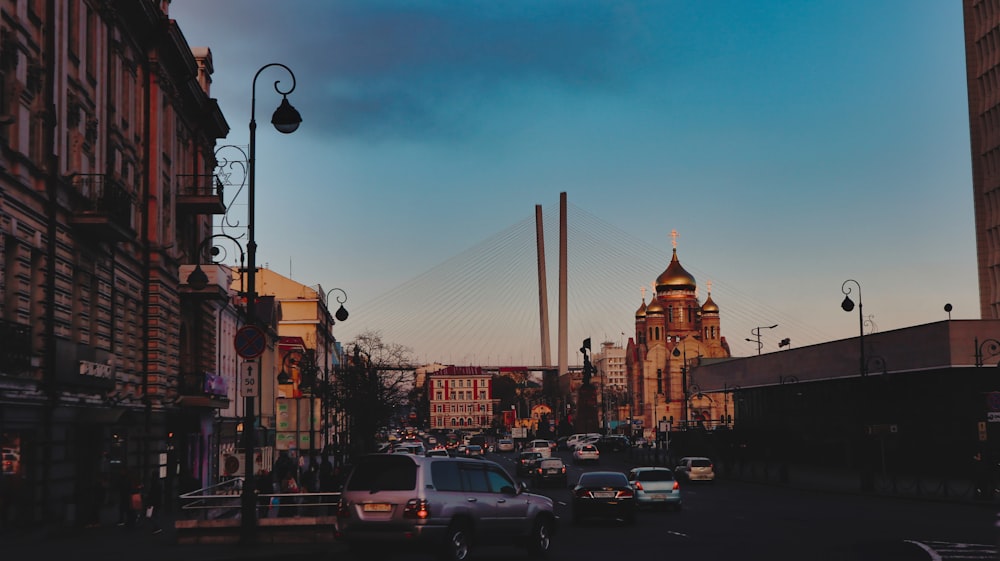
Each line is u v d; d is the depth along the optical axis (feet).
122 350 127.65
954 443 210.38
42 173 98.78
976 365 188.34
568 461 352.90
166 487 145.79
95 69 116.88
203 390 153.99
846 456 262.06
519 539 76.64
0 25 88.99
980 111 338.95
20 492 93.50
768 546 85.71
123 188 117.50
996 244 331.16
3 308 90.74
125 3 127.85
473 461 74.90
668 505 137.39
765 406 323.98
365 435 305.32
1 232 88.63
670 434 354.54
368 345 367.04
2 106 90.68
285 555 76.59
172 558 75.05
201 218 176.76
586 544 91.20
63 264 104.58
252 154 87.51
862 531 98.89
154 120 140.67
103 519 118.52
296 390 242.99
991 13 331.57
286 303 352.90
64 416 103.81
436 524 69.26
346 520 70.44
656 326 634.43
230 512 90.94
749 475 242.37
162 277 142.20
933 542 85.92
